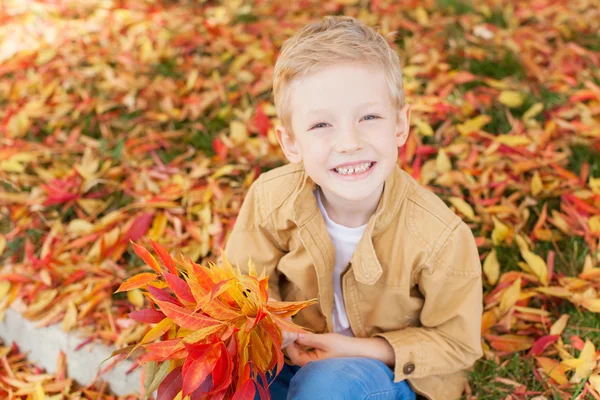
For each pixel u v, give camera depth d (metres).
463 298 1.73
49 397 2.04
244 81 3.30
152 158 2.88
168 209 2.57
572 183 2.54
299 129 1.57
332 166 1.55
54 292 2.28
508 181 2.57
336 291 1.84
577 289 2.13
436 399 1.83
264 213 1.80
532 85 3.10
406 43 3.42
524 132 2.82
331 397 1.58
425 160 2.75
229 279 1.28
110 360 2.07
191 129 3.03
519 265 2.24
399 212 1.68
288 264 1.81
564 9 3.65
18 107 3.23
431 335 1.77
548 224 2.47
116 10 3.96
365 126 1.52
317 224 1.70
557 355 2.00
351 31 1.54
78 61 3.51
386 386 1.70
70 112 3.20
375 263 1.65
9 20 3.92
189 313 1.33
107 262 2.38
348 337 1.77
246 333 1.39
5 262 2.48
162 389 1.39
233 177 2.75
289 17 3.80
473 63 3.26
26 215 2.62
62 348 2.15
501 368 1.96
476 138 2.79
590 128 2.77
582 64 3.24
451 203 2.54
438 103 2.96
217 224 2.48
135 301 2.23
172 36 3.66
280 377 1.84
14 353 2.27
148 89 3.26
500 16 3.62
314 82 1.50
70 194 2.64
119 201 2.68
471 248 1.70
